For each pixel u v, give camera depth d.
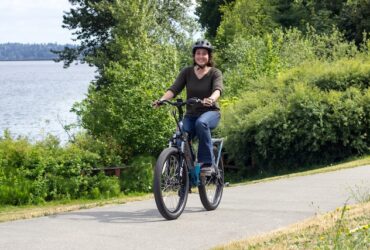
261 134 22.67
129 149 21.12
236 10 53.78
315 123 22.38
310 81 24.52
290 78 25.31
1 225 9.73
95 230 9.10
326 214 9.77
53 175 17.59
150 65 23.55
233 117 23.94
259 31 50.59
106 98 22.06
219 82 10.05
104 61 50.16
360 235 7.57
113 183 18.56
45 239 8.55
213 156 10.16
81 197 17.97
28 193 16.77
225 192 13.51
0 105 83.50
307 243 7.83
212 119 10.01
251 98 24.56
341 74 24.20
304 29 51.50
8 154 17.52
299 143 22.83
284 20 55.75
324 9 51.88
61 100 93.19
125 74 22.11
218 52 45.72
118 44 40.59
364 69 24.23
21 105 82.88
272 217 10.05
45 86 157.25
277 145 22.84
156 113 21.27
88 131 21.61
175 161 9.80
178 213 9.86
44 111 71.19
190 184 10.10
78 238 8.58
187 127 10.04
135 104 21.31
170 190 9.83
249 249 7.73
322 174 16.14
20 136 19.39
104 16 57.00
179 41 47.25
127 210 11.05
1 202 16.44
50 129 47.34
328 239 7.73
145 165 19.78
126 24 43.69
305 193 12.86
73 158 18.19
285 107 22.98
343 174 15.87
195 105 10.12
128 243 8.27
